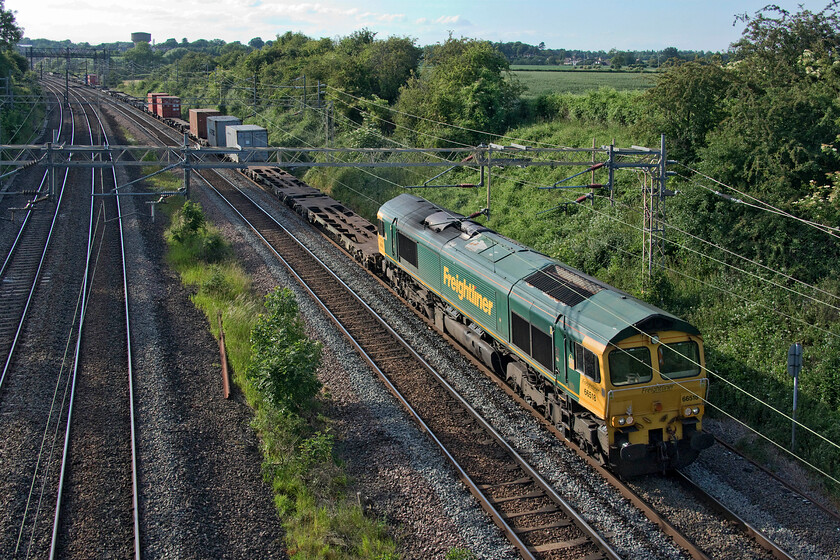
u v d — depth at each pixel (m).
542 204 30.09
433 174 38.66
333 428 14.84
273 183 39.66
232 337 19.75
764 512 12.05
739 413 15.79
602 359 12.60
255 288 24.58
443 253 19.62
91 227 31.56
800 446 14.19
